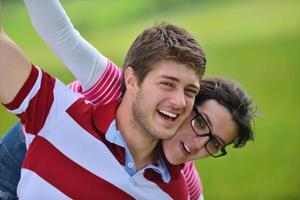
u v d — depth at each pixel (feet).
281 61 42.09
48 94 15.01
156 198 15.76
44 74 15.07
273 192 35.86
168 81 14.71
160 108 14.85
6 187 17.98
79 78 16.33
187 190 16.58
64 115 15.11
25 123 15.10
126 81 15.33
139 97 14.98
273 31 44.34
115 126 15.23
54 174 15.01
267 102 39.99
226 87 16.71
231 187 36.11
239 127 16.80
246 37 44.47
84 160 15.10
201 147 16.49
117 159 15.21
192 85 14.94
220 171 36.29
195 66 14.89
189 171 18.06
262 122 38.45
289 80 40.86
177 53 14.71
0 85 14.65
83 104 15.44
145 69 14.92
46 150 15.06
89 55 16.10
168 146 16.14
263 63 42.47
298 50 42.22
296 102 39.50
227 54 43.83
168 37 14.93
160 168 15.67
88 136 15.17
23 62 14.75
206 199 36.24
